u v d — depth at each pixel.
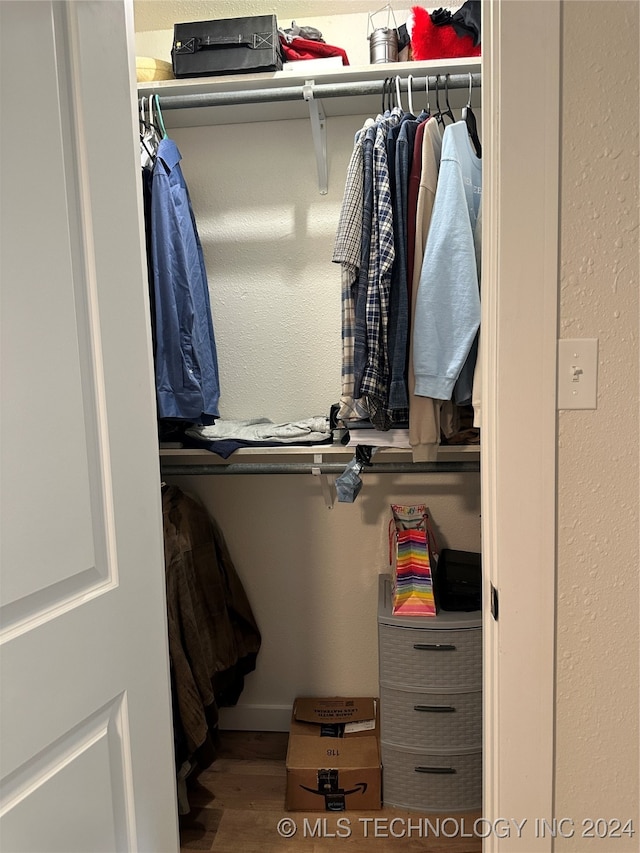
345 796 1.77
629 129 0.89
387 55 1.66
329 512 2.08
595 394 0.94
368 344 1.49
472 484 2.03
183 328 1.61
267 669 2.15
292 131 1.97
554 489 0.95
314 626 2.13
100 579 0.97
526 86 0.89
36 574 0.83
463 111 1.61
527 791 1.01
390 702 1.77
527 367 0.93
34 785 0.85
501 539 0.97
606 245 0.91
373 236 1.51
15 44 0.81
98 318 0.95
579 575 0.98
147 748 1.08
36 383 0.84
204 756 1.75
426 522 1.96
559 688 1.00
